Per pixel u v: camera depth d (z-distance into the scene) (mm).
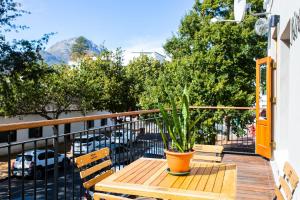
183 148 2785
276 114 6207
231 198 2205
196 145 4062
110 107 27219
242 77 14789
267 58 6570
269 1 6934
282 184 2561
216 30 14812
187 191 2342
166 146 2957
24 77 16062
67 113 26734
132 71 30141
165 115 2832
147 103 15961
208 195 2258
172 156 2754
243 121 13461
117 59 28172
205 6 16578
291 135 3773
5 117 21141
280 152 5391
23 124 2471
